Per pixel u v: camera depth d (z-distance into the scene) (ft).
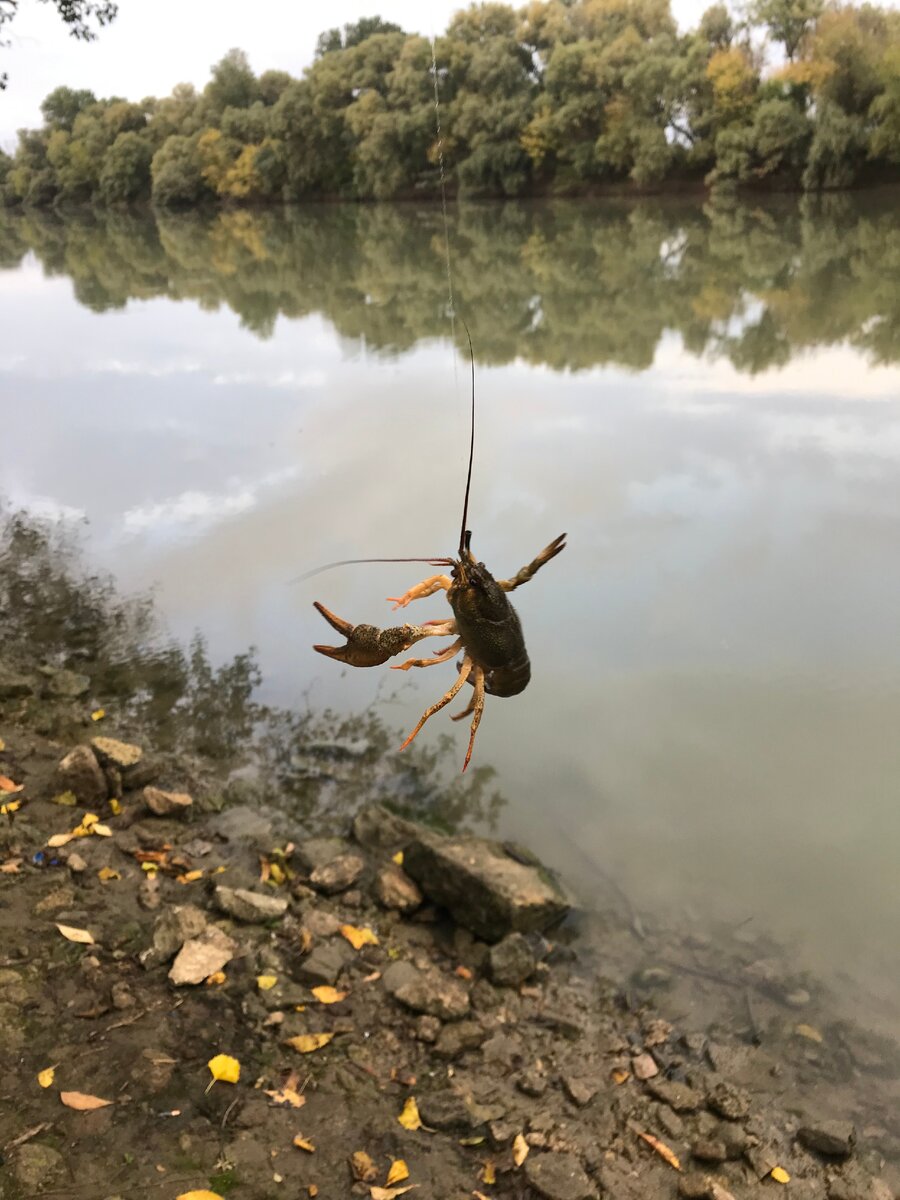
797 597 7.88
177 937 4.60
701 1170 3.83
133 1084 3.81
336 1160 3.67
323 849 5.65
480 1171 3.73
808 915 5.09
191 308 25.88
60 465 12.41
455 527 9.64
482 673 3.83
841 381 14.06
